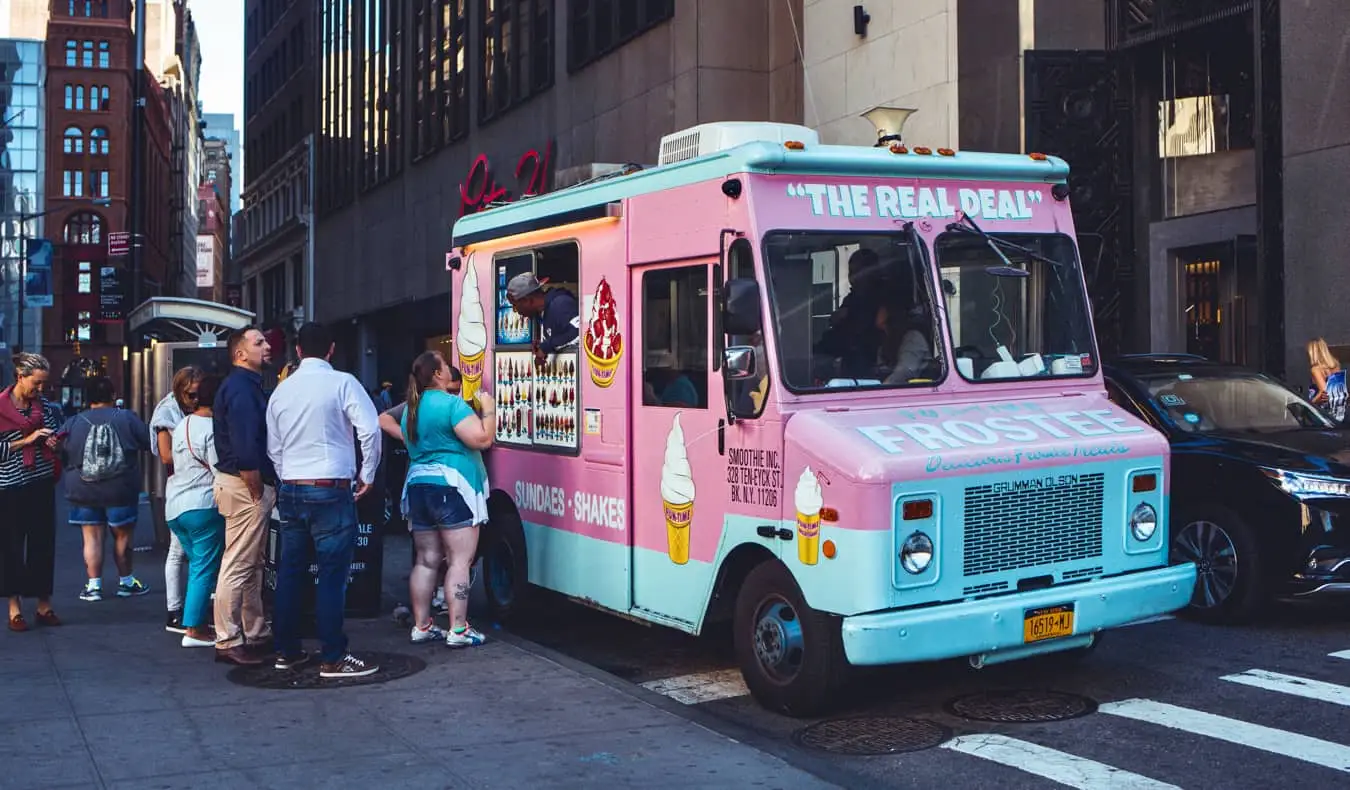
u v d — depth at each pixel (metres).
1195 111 16.84
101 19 114.38
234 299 65.88
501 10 30.19
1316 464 8.77
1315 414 10.10
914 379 6.90
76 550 14.34
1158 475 7.12
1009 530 6.50
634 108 23.53
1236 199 16.41
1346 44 14.23
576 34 26.33
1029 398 7.27
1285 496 8.73
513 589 9.32
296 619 7.71
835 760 6.00
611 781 5.50
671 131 22.12
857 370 6.77
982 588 6.41
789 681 6.62
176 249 140.38
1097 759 5.94
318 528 7.45
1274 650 8.21
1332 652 8.15
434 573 8.49
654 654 8.68
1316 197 14.58
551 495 8.75
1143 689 7.24
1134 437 7.03
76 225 112.88
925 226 7.08
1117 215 17.30
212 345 15.67
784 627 6.67
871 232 6.93
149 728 6.36
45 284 59.78
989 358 7.20
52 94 113.06
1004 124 17.14
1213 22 16.03
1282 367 15.02
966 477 6.33
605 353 8.05
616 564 7.94
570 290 8.54
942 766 5.87
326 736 6.21
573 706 6.78
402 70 37.75
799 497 6.41
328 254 47.78
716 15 21.19
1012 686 7.35
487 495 8.72
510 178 29.61
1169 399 9.83
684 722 6.45
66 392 73.31
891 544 6.10
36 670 7.70
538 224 8.81
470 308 9.96
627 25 23.94
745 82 21.34
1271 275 15.12
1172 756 5.97
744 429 6.80
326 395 7.46
